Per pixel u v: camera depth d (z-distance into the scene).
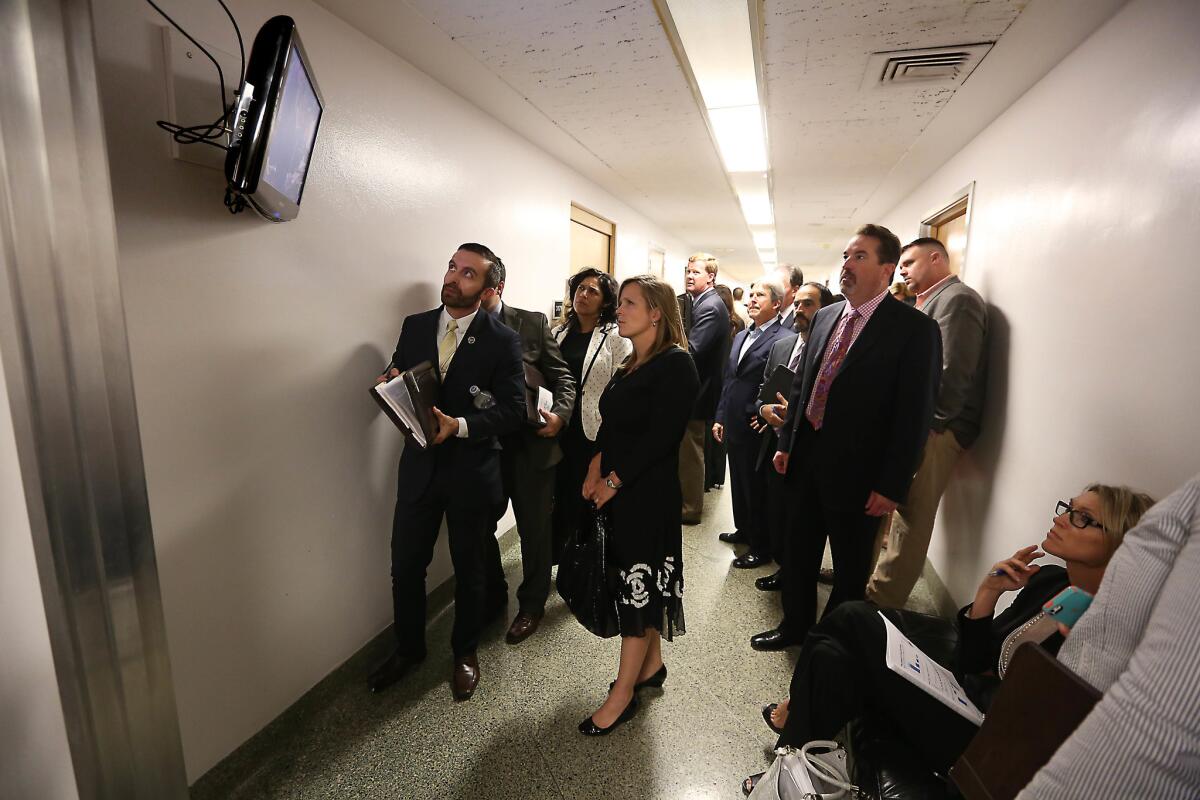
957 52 1.60
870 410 1.61
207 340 1.22
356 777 1.38
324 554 1.61
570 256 3.30
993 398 1.94
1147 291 1.14
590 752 1.47
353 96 1.59
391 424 1.86
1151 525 0.58
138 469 0.79
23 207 0.66
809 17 1.45
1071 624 0.97
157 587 0.83
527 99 2.11
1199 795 0.42
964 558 2.11
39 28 0.65
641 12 1.47
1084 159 1.43
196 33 1.14
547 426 1.94
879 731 1.13
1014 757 0.63
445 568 2.21
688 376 1.43
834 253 6.93
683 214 4.61
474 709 1.61
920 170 2.88
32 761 0.75
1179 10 1.09
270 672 1.45
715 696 1.70
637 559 1.43
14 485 0.70
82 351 0.72
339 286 1.59
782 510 2.15
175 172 1.12
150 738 0.85
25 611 0.73
